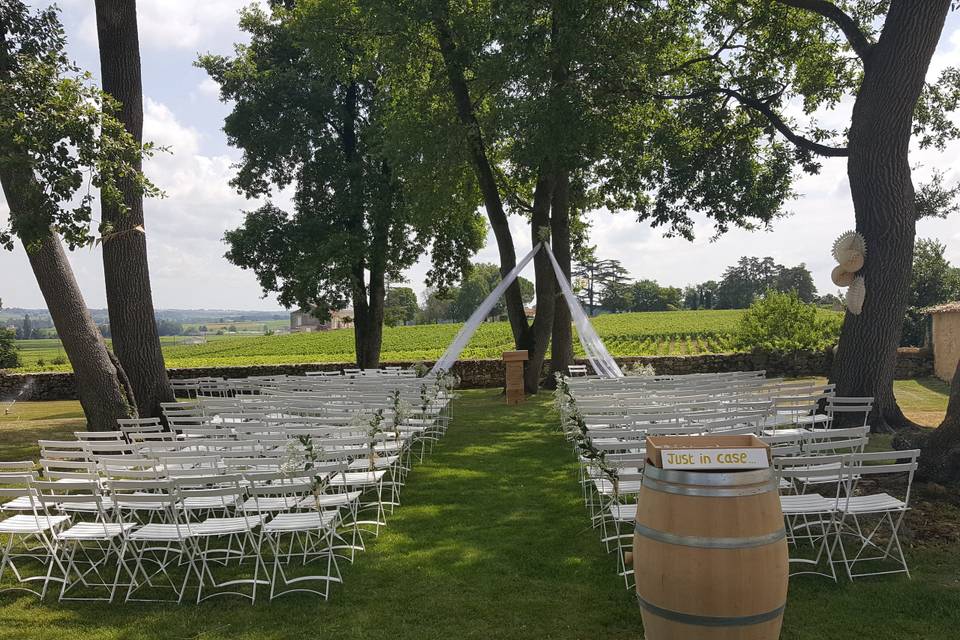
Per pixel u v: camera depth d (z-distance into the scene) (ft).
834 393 31.37
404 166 51.31
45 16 31.83
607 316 209.97
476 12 49.34
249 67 64.59
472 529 19.29
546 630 13.10
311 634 13.20
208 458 17.60
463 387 64.64
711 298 345.10
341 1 56.70
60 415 50.55
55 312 30.50
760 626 10.20
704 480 10.32
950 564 15.44
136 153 27.89
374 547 17.97
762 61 48.47
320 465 16.98
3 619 14.19
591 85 43.78
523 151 43.52
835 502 15.49
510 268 51.93
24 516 16.89
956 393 20.16
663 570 10.41
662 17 45.85
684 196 50.55
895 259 30.37
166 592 15.52
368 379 38.01
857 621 12.99
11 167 24.47
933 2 28.53
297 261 62.34
